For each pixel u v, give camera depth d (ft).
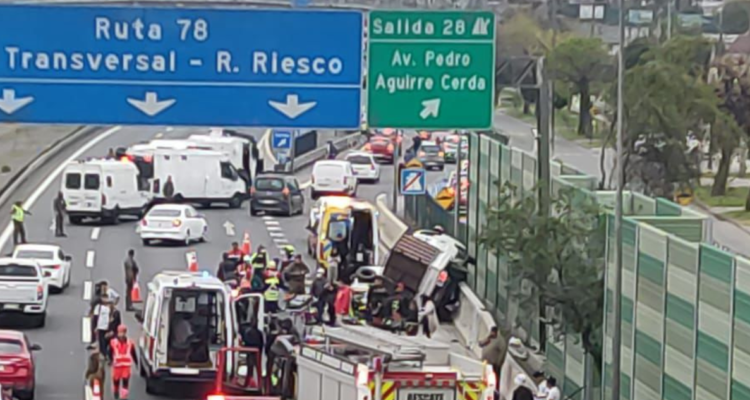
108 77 94.68
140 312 172.96
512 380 137.90
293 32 94.89
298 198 286.87
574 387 131.85
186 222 240.12
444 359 108.68
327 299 166.50
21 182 319.68
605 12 307.17
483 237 140.46
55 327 170.19
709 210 279.69
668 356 105.29
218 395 108.27
